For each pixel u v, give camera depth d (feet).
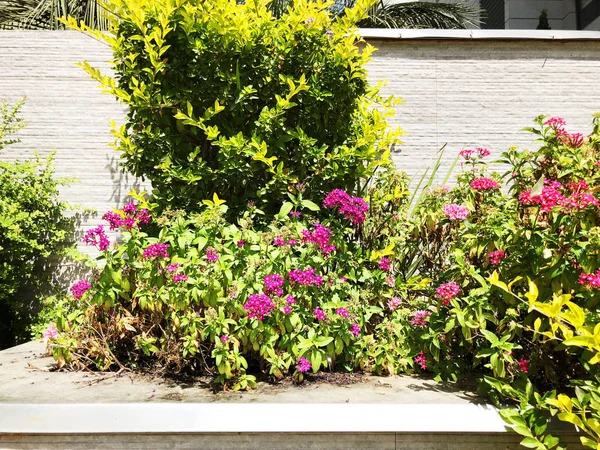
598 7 31.71
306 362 7.55
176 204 9.49
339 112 9.78
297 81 9.18
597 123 8.36
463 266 7.73
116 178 14.79
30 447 6.05
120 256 8.40
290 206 8.75
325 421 6.07
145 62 9.29
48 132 14.75
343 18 9.59
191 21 8.94
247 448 6.05
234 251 8.16
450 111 14.65
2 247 12.65
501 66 14.69
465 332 7.18
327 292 8.37
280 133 9.32
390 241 9.41
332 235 8.71
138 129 9.61
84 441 6.05
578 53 14.65
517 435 6.16
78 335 8.52
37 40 14.78
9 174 13.57
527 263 7.17
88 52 14.80
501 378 6.94
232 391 7.24
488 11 37.86
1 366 8.79
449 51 14.71
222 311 7.51
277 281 7.54
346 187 10.08
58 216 14.49
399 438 6.11
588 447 6.11
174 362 8.19
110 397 6.79
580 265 6.63
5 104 14.23
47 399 6.61
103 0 12.06
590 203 6.47
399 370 8.41
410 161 14.61
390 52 14.69
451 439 6.15
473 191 8.38
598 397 5.65
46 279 14.49
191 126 9.49
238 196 9.84
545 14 32.14
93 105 14.79
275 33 9.34
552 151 7.88
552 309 5.83
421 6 25.72
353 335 8.13
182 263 7.91
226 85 9.27
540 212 7.14
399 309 8.90
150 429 5.98
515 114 14.62
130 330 8.35
